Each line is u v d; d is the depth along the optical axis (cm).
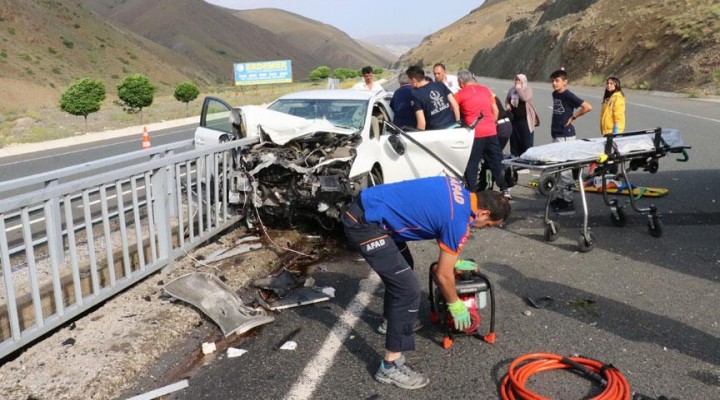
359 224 335
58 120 3338
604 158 557
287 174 598
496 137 759
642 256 548
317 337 402
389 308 338
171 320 414
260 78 5366
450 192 326
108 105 5134
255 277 517
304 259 570
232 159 623
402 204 329
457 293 374
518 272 519
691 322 409
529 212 718
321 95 757
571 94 779
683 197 752
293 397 328
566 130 795
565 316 425
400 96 797
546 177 598
